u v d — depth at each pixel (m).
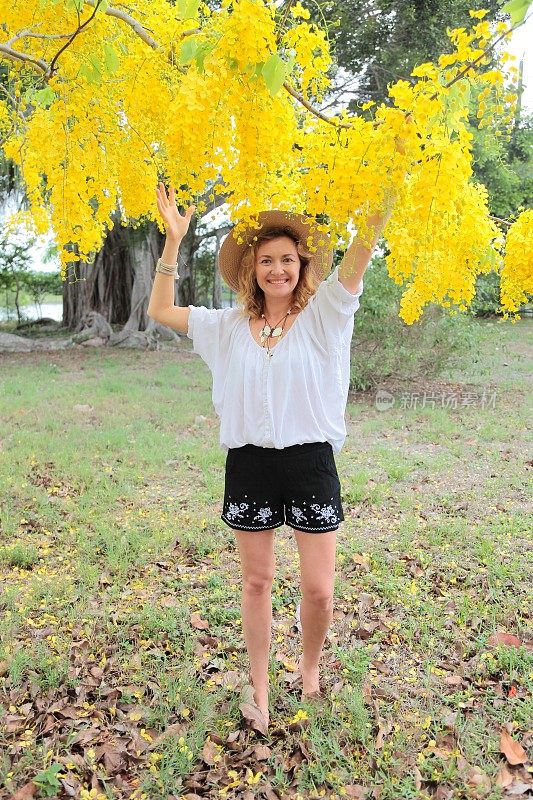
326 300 2.11
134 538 3.72
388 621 2.86
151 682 2.44
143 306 15.63
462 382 9.23
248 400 2.11
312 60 1.66
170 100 1.88
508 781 1.97
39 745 2.14
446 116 1.59
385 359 8.20
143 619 2.86
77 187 2.04
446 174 1.60
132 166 2.12
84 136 2.04
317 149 1.67
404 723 2.22
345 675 2.47
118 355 13.38
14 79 2.60
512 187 10.68
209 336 2.25
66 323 18.41
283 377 2.09
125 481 4.84
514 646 2.63
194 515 4.13
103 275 17.00
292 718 2.26
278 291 2.12
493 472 5.08
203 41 1.64
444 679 2.47
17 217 2.08
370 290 7.91
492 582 3.19
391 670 2.54
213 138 1.62
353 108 6.96
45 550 3.61
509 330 14.12
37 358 12.82
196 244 16.83
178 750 2.10
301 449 2.12
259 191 1.71
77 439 5.91
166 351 14.32
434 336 8.14
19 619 2.85
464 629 2.80
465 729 2.18
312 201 1.70
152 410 7.39
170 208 2.09
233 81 1.60
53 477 4.89
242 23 1.51
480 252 1.95
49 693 2.37
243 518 2.17
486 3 10.18
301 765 2.05
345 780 1.99
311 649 2.31
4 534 3.82
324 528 2.14
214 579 3.24
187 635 2.76
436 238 1.78
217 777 2.01
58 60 1.96
